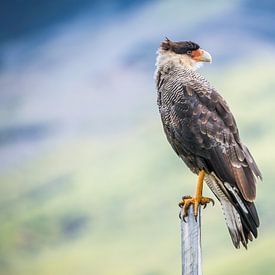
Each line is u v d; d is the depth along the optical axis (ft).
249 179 35.01
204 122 36.29
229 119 36.50
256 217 33.71
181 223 33.22
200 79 37.78
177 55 39.09
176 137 37.14
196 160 36.52
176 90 37.35
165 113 37.60
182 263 31.60
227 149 35.76
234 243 34.14
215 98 36.88
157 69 39.14
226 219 34.60
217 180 35.63
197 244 31.65
